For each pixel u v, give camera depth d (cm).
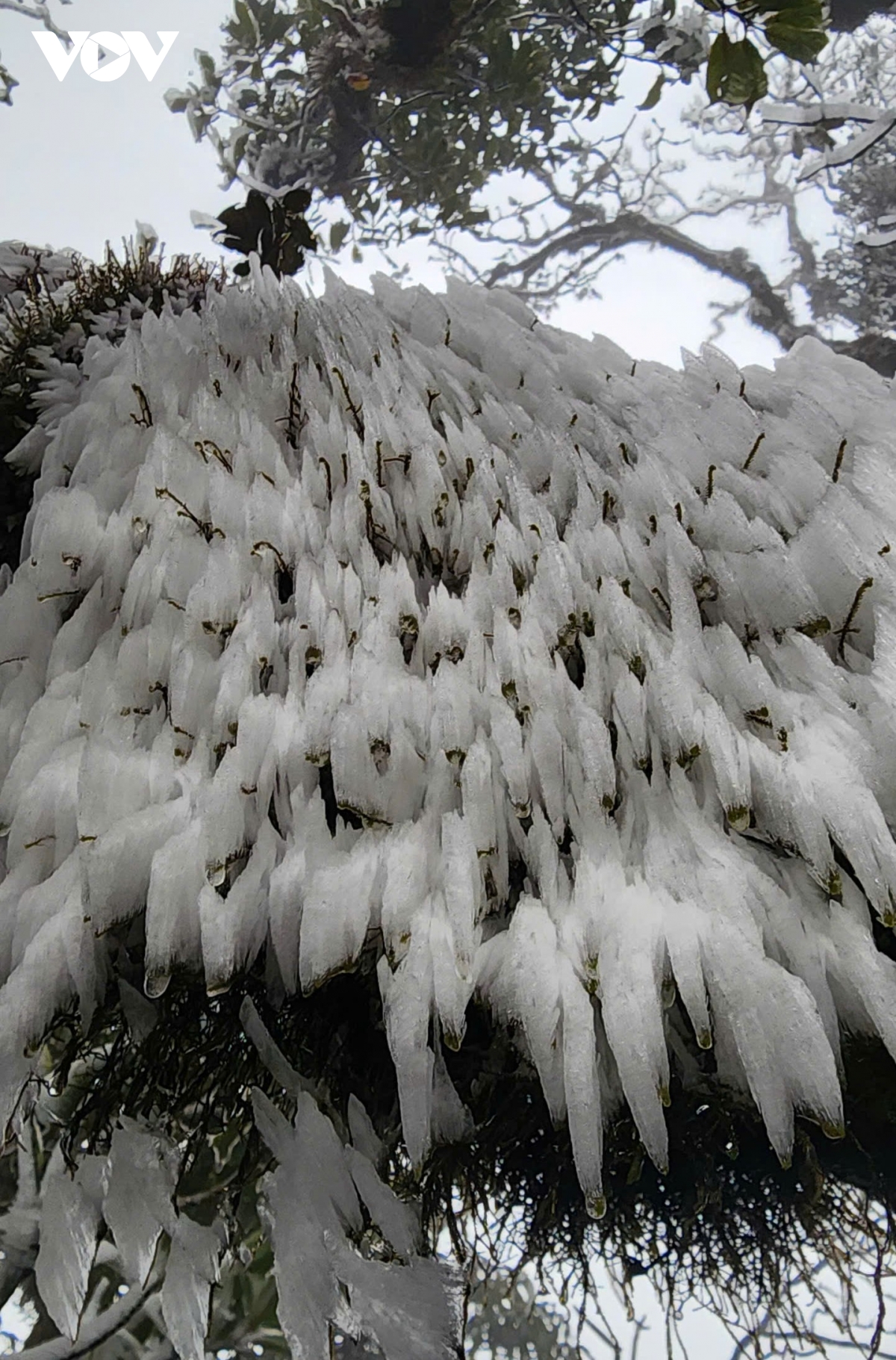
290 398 74
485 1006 50
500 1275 69
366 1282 49
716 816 55
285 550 64
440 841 54
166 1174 52
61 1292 49
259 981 56
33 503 73
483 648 59
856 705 56
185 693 58
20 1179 72
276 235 98
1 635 65
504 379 77
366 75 130
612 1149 53
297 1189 51
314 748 55
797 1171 55
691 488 65
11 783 59
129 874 53
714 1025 51
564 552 62
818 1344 55
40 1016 52
